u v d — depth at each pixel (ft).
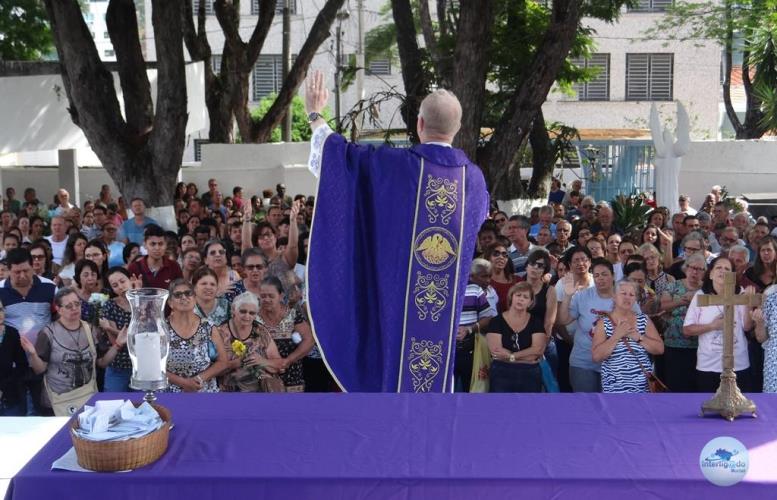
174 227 53.11
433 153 17.47
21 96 57.00
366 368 17.40
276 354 24.47
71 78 51.88
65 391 24.67
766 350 22.68
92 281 29.91
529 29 63.05
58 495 11.75
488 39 48.73
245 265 28.12
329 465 12.10
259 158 84.43
